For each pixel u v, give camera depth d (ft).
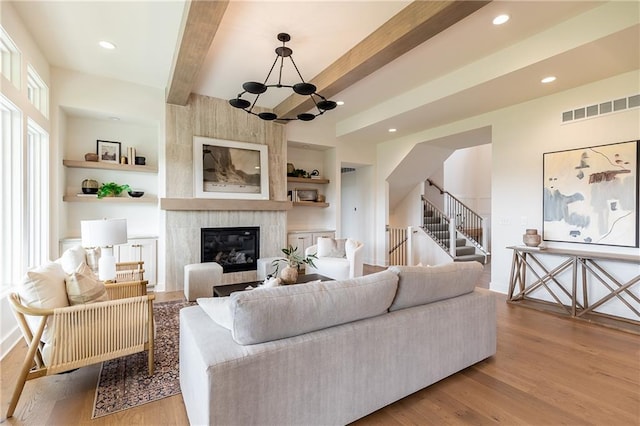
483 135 17.95
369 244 24.20
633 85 11.21
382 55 10.60
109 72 13.85
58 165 13.30
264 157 18.34
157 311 12.25
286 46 11.44
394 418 6.14
